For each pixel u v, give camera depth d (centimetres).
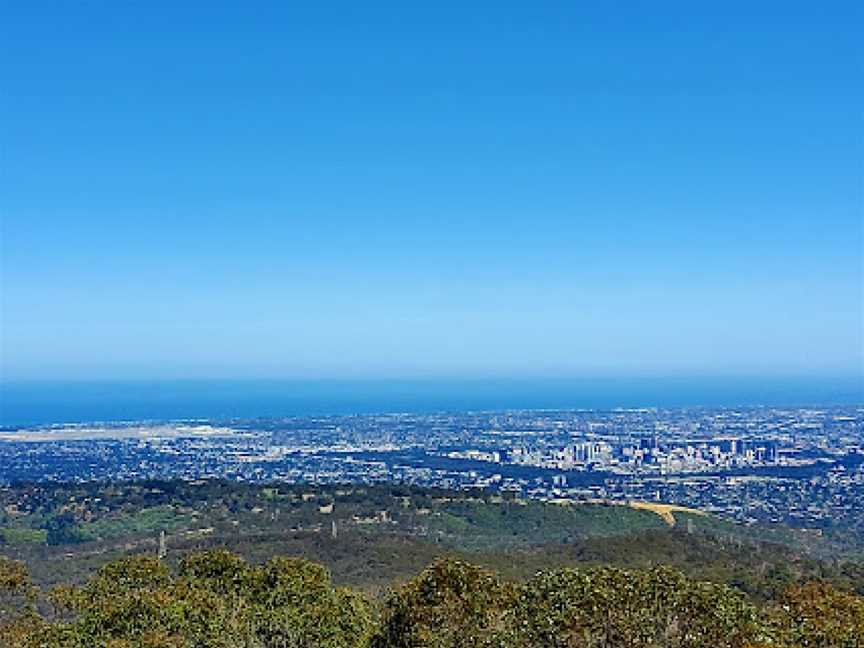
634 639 1883
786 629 1991
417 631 2188
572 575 1995
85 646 2694
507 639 1969
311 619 3055
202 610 2903
